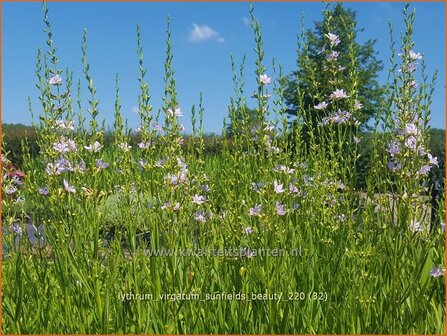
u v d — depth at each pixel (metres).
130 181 4.91
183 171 4.30
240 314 3.50
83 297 3.60
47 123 4.20
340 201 4.76
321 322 3.59
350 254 3.94
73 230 3.81
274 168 4.57
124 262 4.00
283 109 4.77
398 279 3.44
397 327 3.39
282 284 3.62
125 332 3.47
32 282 3.82
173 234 3.99
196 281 3.85
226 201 5.05
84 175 4.11
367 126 11.66
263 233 3.76
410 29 3.74
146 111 4.47
